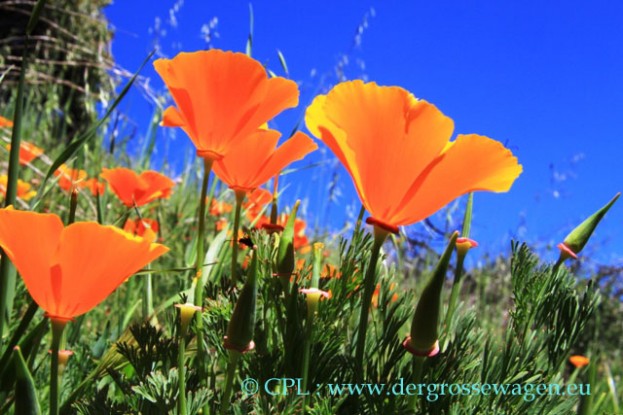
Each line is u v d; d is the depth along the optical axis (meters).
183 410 0.23
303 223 0.51
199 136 0.26
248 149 0.28
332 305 0.28
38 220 0.19
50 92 0.97
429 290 0.22
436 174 0.22
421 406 0.26
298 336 0.27
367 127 0.22
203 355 0.27
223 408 0.24
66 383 0.32
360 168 0.22
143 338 0.27
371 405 0.25
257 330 0.28
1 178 0.46
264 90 0.25
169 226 0.64
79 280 0.20
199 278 0.27
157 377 0.24
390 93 0.22
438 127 0.22
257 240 0.29
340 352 0.29
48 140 0.93
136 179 0.43
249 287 0.23
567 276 0.29
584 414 0.24
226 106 0.25
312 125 0.22
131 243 0.19
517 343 0.27
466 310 0.29
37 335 0.25
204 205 0.27
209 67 0.25
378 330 0.31
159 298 0.58
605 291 0.89
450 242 0.22
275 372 0.27
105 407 0.25
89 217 0.63
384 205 0.23
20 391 0.19
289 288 0.28
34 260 0.19
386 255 0.29
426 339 0.23
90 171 0.73
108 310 0.51
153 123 0.71
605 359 0.75
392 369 0.29
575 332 0.28
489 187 0.22
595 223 0.27
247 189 0.29
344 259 0.28
